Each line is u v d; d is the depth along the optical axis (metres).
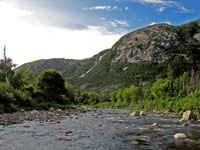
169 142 13.27
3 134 14.98
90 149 11.28
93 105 137.88
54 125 20.48
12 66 73.00
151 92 92.81
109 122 24.70
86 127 19.69
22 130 16.91
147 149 11.44
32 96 62.38
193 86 78.56
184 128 19.94
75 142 12.93
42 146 11.75
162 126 21.45
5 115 28.02
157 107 70.38
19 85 73.25
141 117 33.53
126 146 12.08
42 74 68.00
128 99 108.12
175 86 80.62
